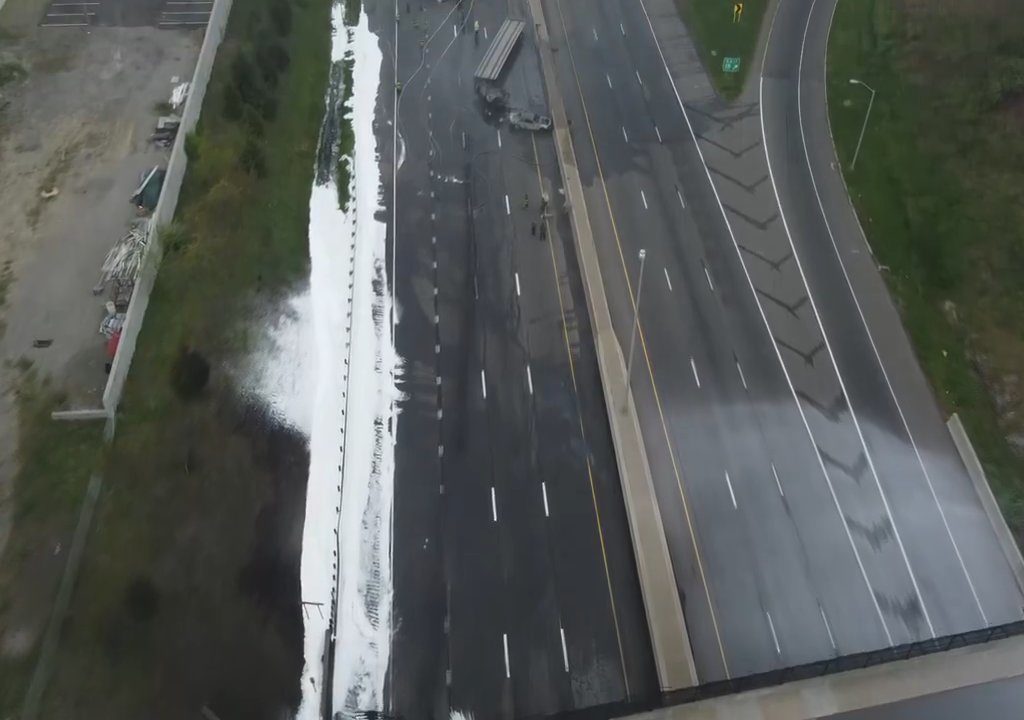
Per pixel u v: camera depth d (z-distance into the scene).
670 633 33.16
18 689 29.83
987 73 54.88
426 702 32.19
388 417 41.62
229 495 36.75
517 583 35.56
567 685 32.53
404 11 68.56
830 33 64.50
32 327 40.44
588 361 44.06
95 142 49.81
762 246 49.72
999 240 47.34
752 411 41.66
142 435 37.06
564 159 54.62
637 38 65.25
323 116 58.56
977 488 38.62
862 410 41.81
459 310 46.41
